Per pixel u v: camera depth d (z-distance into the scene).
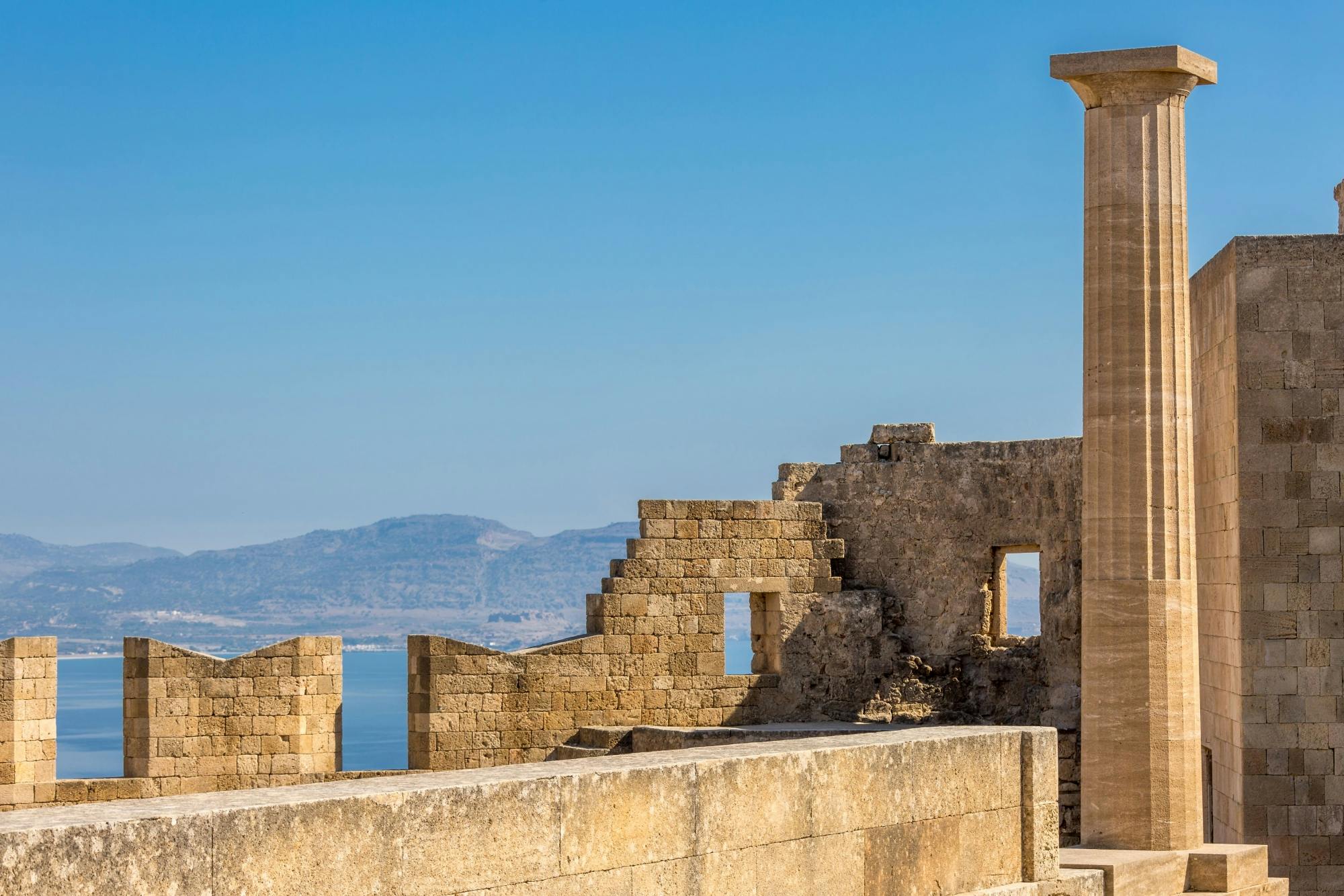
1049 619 32.50
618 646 32.47
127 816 8.32
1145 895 18.41
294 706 31.33
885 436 34.41
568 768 10.64
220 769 30.84
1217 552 26.31
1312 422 24.73
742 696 33.16
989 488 33.41
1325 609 24.48
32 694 29.77
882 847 12.84
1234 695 24.94
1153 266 19.92
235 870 8.66
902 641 33.91
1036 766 14.49
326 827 9.07
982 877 13.91
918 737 13.45
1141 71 19.75
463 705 31.45
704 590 33.06
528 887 10.11
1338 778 24.25
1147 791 19.39
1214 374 26.64
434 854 9.59
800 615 33.62
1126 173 19.97
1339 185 29.09
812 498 34.75
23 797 29.42
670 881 11.03
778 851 11.88
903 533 34.12
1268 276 24.92
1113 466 19.83
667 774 11.04
